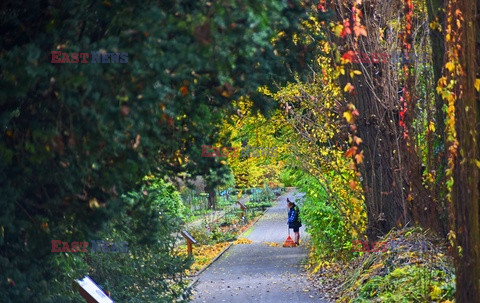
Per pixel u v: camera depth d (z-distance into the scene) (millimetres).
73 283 13516
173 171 13531
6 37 9805
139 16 8711
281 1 9656
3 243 10953
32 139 9906
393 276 19781
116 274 17656
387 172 25625
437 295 17438
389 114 24938
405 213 24000
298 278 30984
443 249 20328
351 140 15508
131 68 8555
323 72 25875
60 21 9414
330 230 33188
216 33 8539
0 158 9914
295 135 32219
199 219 65875
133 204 13516
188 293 19672
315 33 13094
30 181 10594
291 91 29891
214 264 39781
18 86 9062
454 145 12539
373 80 25031
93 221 11195
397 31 24203
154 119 9789
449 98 12539
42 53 9273
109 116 8750
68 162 10203
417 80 23375
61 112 9648
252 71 11367
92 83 8555
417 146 23000
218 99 12109
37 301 11547
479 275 12492
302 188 36125
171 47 8500
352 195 27938
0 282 10836
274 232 62438
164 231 18156
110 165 10602
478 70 12570
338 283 26141
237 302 24750
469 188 12461
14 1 9562
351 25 22047
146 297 18203
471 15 12516
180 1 8820
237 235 60219
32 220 11086
